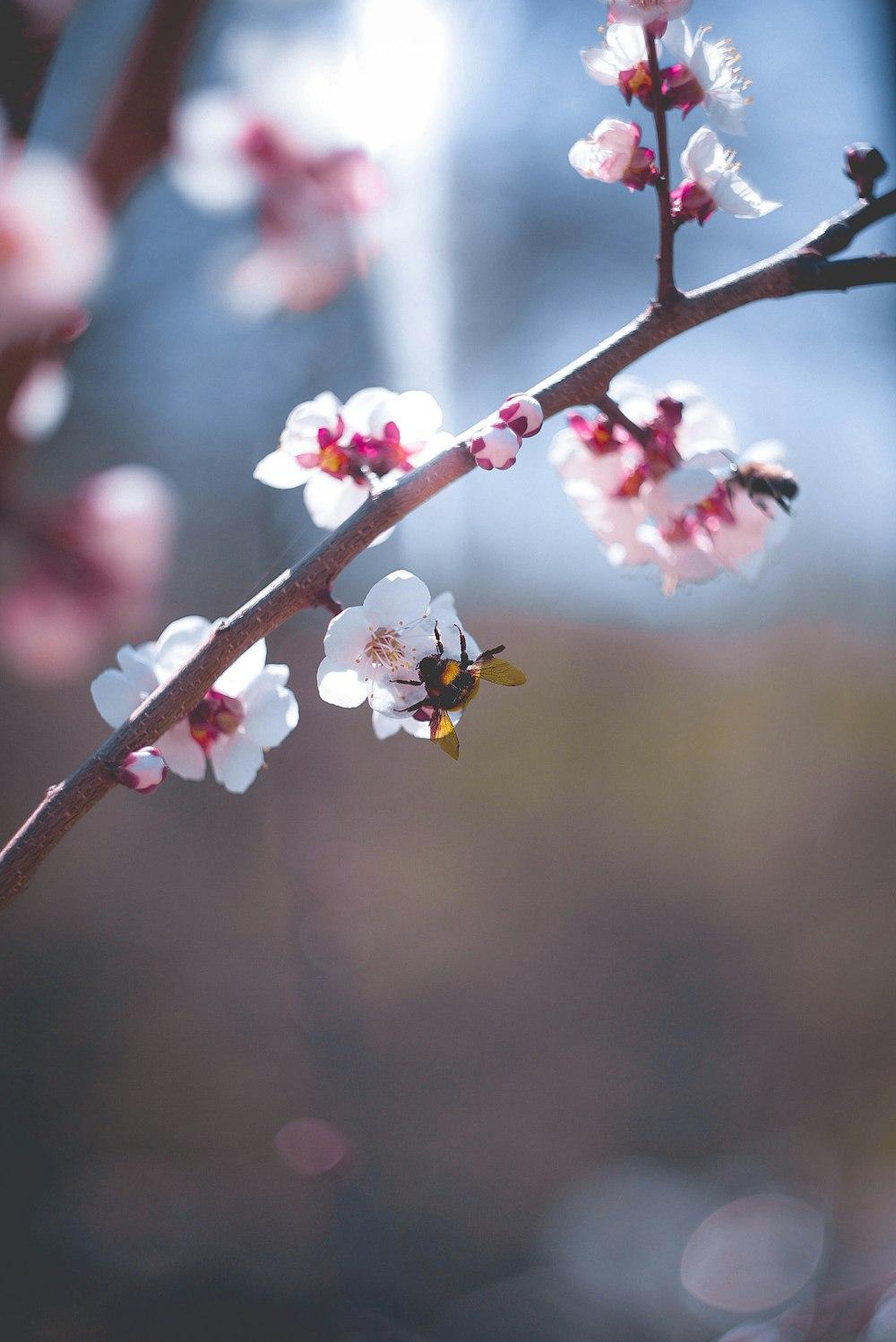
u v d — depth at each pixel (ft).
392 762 6.60
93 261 1.72
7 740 4.98
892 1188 4.40
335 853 3.28
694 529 1.82
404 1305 3.35
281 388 3.90
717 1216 4.35
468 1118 4.86
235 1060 4.77
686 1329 3.79
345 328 3.40
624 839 6.60
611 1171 4.67
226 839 5.81
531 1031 5.49
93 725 5.16
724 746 7.02
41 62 1.77
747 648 7.16
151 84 1.83
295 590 1.69
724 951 6.07
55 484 4.25
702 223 1.77
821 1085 5.17
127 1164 4.31
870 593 6.56
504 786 6.89
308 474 1.78
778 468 1.82
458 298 4.27
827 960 5.89
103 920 5.47
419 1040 5.27
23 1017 4.92
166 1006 5.07
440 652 1.71
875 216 1.77
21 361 1.79
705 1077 5.28
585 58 1.78
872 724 6.95
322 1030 3.24
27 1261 3.80
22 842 1.66
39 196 1.71
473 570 5.83
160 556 2.00
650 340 1.75
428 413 1.78
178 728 1.73
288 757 3.24
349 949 3.28
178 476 4.55
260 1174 4.25
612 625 7.29
